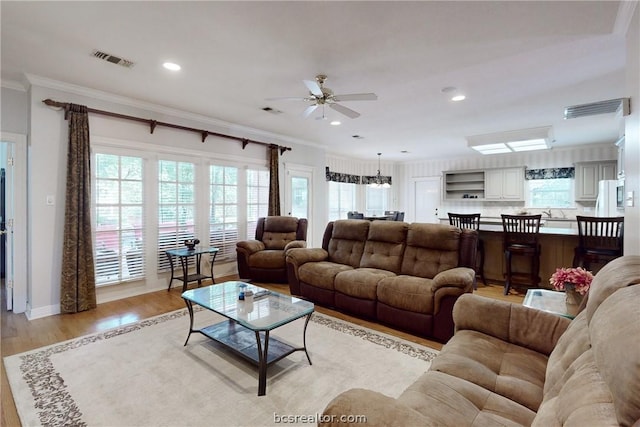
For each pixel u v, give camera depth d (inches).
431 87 141.4
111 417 72.7
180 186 183.8
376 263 147.6
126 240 160.4
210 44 105.2
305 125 211.5
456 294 107.3
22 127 138.3
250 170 222.2
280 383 86.4
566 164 281.9
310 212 269.4
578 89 143.6
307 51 109.3
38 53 112.0
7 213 140.5
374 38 100.5
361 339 114.1
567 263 162.6
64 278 137.6
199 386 84.5
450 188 350.0
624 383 26.6
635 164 82.6
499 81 134.9
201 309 143.3
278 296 109.6
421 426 35.5
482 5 83.2
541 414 37.3
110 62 119.1
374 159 363.6
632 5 81.8
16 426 69.9
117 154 157.8
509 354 66.7
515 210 307.3
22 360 97.2
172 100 162.6
